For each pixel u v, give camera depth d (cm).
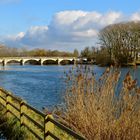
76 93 1102
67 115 1091
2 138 1110
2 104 1451
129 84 951
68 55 12950
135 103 934
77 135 635
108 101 1009
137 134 907
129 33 7531
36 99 3247
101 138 957
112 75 1050
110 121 975
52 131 839
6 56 13650
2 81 5969
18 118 1160
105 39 7169
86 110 1041
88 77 1102
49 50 14788
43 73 8325
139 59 5856
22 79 6438
